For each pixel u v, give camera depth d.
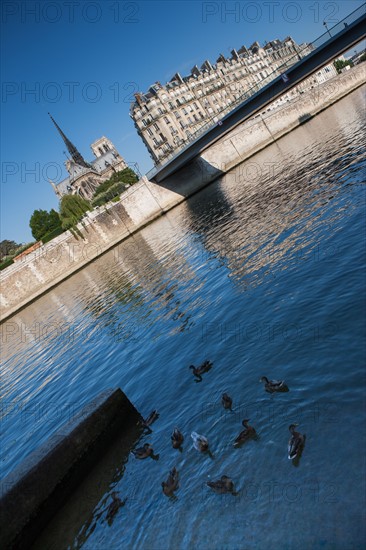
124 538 8.62
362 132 40.62
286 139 81.00
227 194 54.06
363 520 6.45
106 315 29.52
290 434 8.84
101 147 164.88
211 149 82.12
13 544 9.23
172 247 40.38
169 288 26.36
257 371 11.69
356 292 12.58
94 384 18.28
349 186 23.62
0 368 33.81
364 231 16.36
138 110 124.50
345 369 9.78
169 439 10.98
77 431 11.07
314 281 14.87
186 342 16.53
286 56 159.38
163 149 125.75
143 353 18.27
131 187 76.44
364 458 7.43
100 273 53.41
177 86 125.75
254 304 16.08
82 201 74.25
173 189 79.81
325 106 96.19
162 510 8.80
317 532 6.66
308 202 25.42
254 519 7.46
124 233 75.50
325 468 7.65
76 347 26.36
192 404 12.02
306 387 9.92
